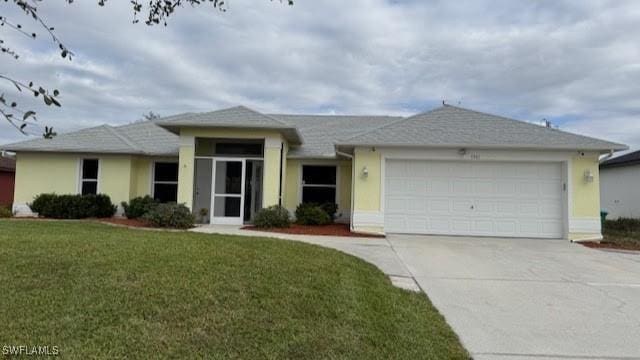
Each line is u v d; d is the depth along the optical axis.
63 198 15.06
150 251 7.12
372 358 3.96
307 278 6.19
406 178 13.50
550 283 7.38
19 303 4.46
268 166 14.31
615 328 5.15
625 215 19.94
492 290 6.83
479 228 13.29
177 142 17.55
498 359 4.20
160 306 4.61
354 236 12.51
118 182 16.06
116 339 3.84
